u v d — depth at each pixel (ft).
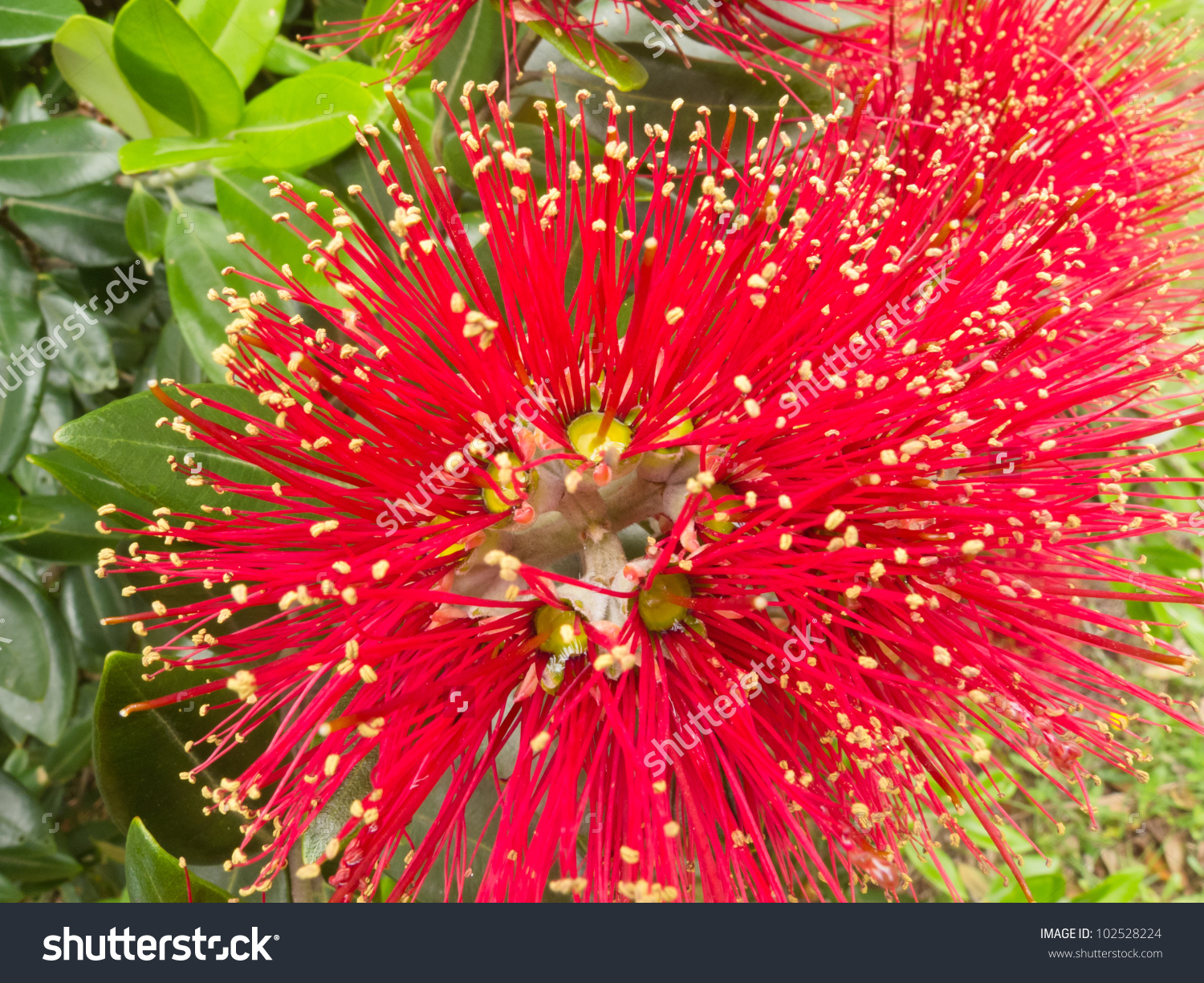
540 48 0.58
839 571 0.47
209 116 0.59
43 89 0.71
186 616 0.49
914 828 0.53
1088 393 0.51
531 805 0.47
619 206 0.47
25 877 0.70
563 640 0.47
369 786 0.53
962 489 0.48
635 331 0.46
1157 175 0.69
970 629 0.51
